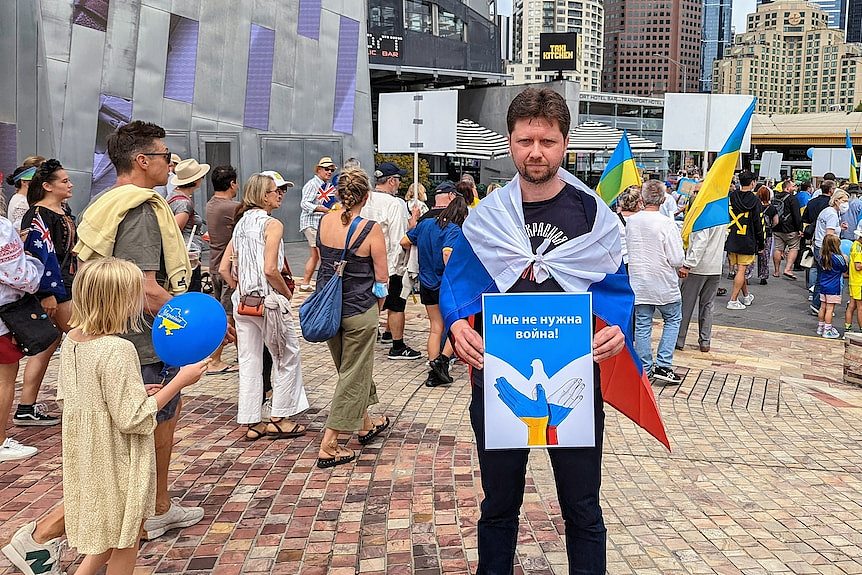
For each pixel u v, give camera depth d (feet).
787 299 42.01
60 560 11.48
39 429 17.84
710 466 16.66
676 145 33.32
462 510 13.87
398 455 16.70
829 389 23.49
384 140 32.96
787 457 17.34
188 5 50.37
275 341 17.26
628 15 536.01
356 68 62.75
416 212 32.71
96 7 45.24
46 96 42.37
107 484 9.54
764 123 179.52
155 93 49.19
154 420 9.68
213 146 53.01
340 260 15.66
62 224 18.34
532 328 8.49
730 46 597.93
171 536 12.75
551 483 15.30
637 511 14.19
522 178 8.62
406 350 25.91
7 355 15.58
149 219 11.50
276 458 16.47
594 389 8.95
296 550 12.31
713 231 26.89
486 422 8.54
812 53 564.71
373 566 11.85
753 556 12.41
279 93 57.11
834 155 71.36
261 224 16.92
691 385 23.31
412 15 98.99
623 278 8.81
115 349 9.48
